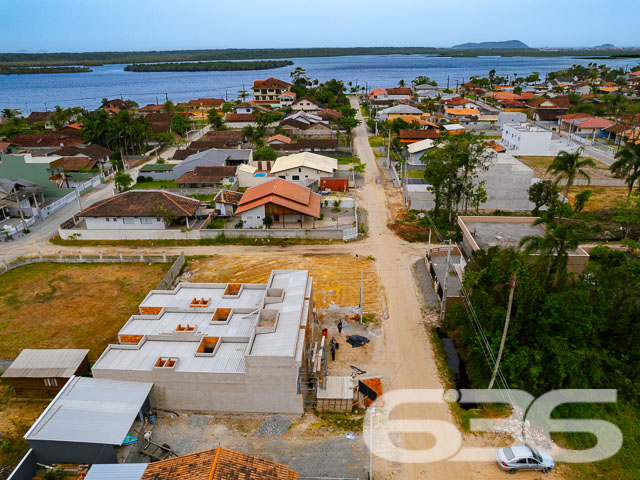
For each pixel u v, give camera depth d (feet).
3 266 174.60
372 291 156.97
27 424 102.47
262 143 362.94
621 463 92.32
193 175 270.05
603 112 448.24
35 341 132.05
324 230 197.67
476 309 116.57
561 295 108.68
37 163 257.14
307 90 646.33
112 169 321.11
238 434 98.53
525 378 107.24
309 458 92.12
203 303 127.75
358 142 389.19
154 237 200.95
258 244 196.44
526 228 162.40
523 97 588.09
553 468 90.58
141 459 92.32
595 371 106.52
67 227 210.59
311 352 122.11
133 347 109.81
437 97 568.00
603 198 243.60
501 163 221.05
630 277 115.44
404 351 125.59
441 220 215.31
